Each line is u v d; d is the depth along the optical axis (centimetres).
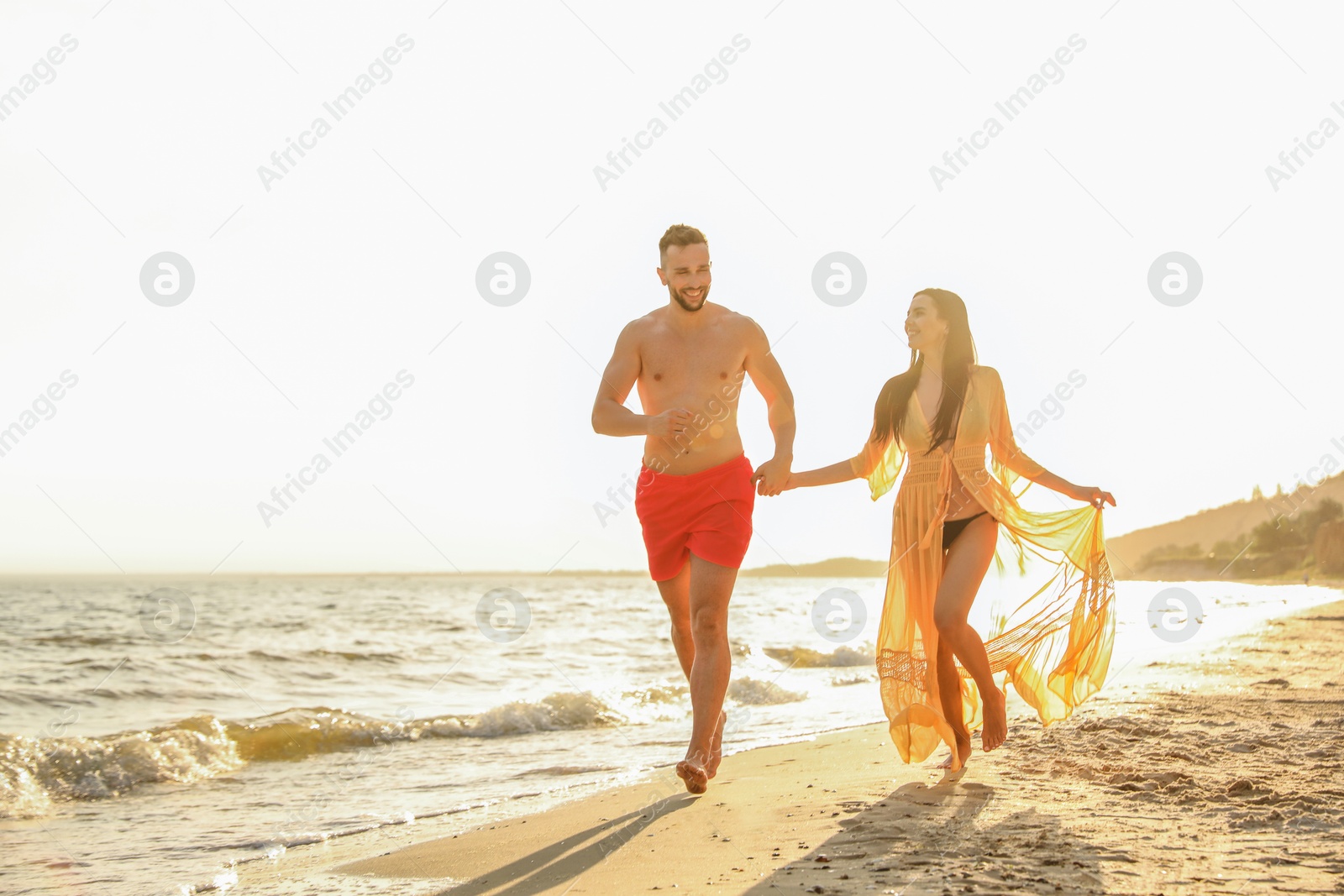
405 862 309
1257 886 212
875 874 232
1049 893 211
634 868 258
